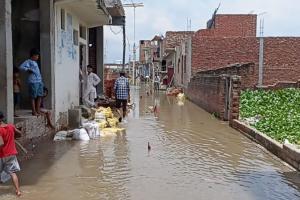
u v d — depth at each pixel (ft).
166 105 90.58
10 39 29.89
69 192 24.72
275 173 29.66
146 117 64.18
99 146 38.55
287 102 71.67
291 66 115.24
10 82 29.84
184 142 41.50
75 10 53.93
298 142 36.81
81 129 42.34
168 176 28.48
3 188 25.29
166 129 50.60
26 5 44.06
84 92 62.08
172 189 25.57
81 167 30.55
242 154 35.99
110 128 49.21
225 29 144.87
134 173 29.12
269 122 47.01
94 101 63.16
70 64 52.95
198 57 119.75
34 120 37.32
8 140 24.25
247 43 117.19
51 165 31.04
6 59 29.12
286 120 48.70
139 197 24.00
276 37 115.44
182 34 193.88
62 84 48.34
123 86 60.80
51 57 42.88
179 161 33.01
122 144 39.81
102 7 52.29
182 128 51.70
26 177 27.71
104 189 25.38
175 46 171.53
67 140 41.34
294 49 114.93
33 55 39.24
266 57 116.16
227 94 59.21
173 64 175.83
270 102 71.41
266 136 39.42
